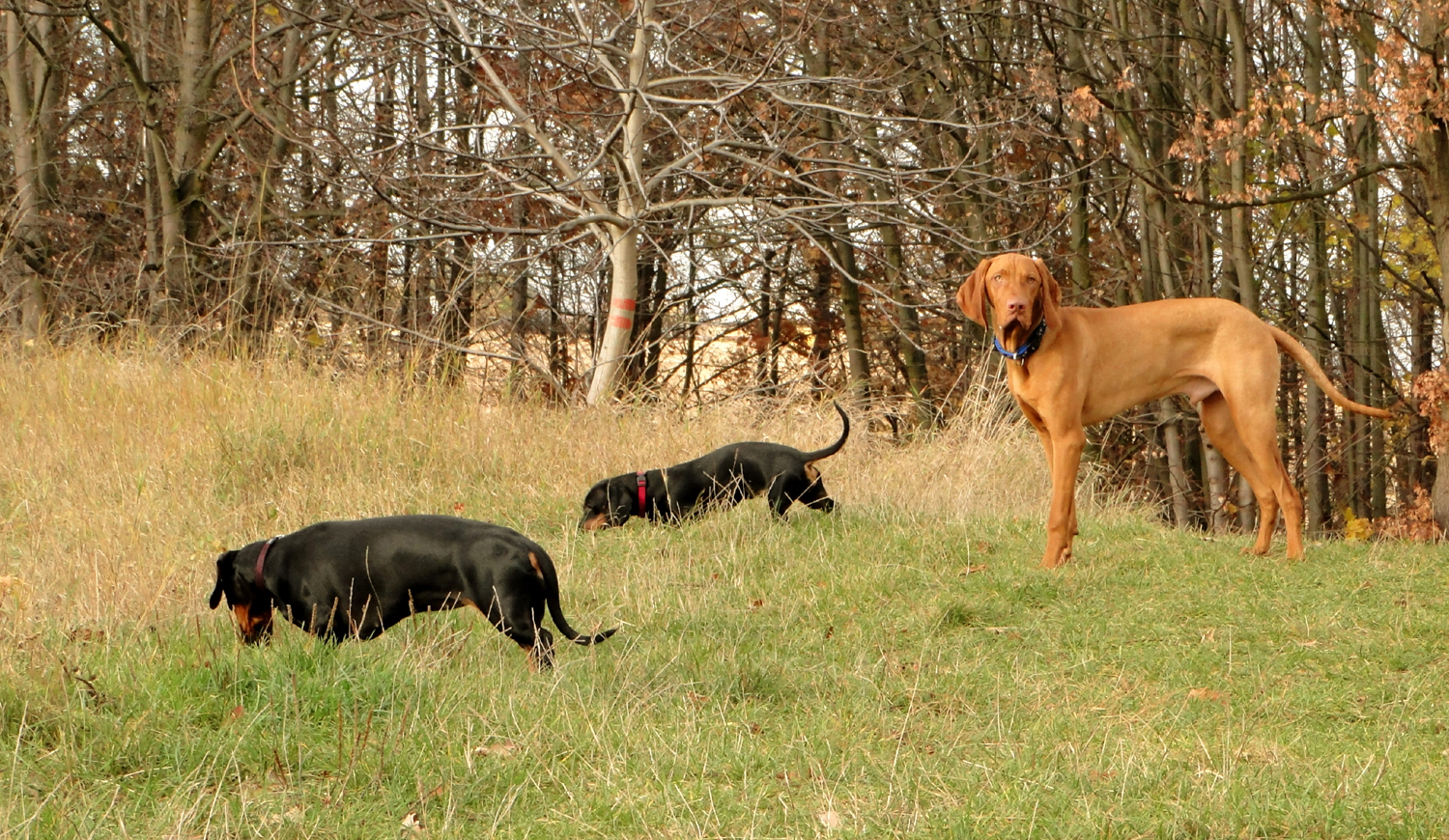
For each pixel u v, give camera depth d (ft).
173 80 71.97
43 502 34.04
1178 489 66.90
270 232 67.41
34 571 26.50
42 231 71.67
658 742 17.53
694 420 45.37
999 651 23.80
